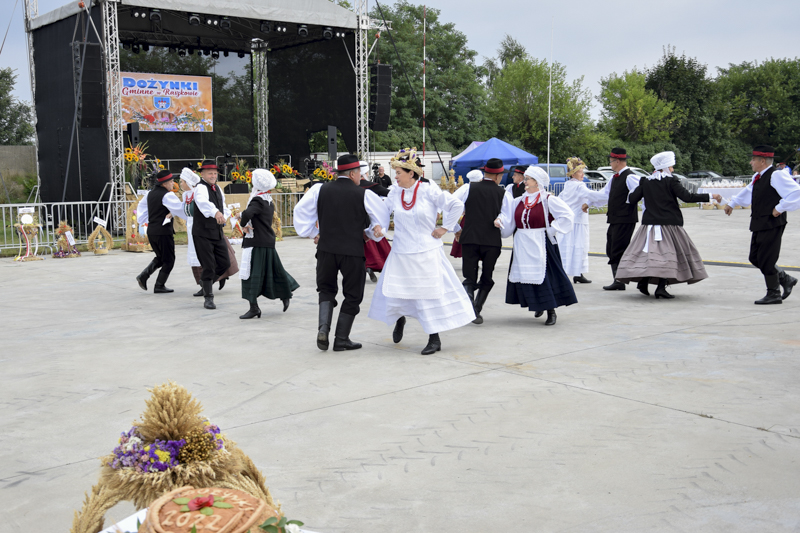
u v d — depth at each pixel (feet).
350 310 18.04
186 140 69.46
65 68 50.29
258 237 22.26
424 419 12.54
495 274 32.76
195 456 6.54
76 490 9.86
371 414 12.87
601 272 32.83
